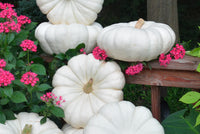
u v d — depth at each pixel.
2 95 1.47
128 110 1.49
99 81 1.61
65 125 1.70
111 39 1.55
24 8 2.65
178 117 1.62
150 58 1.57
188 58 1.60
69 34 1.67
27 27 1.75
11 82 1.49
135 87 2.27
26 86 1.51
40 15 2.65
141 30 1.55
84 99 1.61
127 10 3.80
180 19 3.63
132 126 1.46
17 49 1.74
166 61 1.58
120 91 1.59
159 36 1.55
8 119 1.51
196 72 1.59
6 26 1.52
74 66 1.62
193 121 1.59
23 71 1.60
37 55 1.79
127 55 1.54
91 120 1.49
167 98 2.10
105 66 1.60
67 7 1.71
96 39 1.73
